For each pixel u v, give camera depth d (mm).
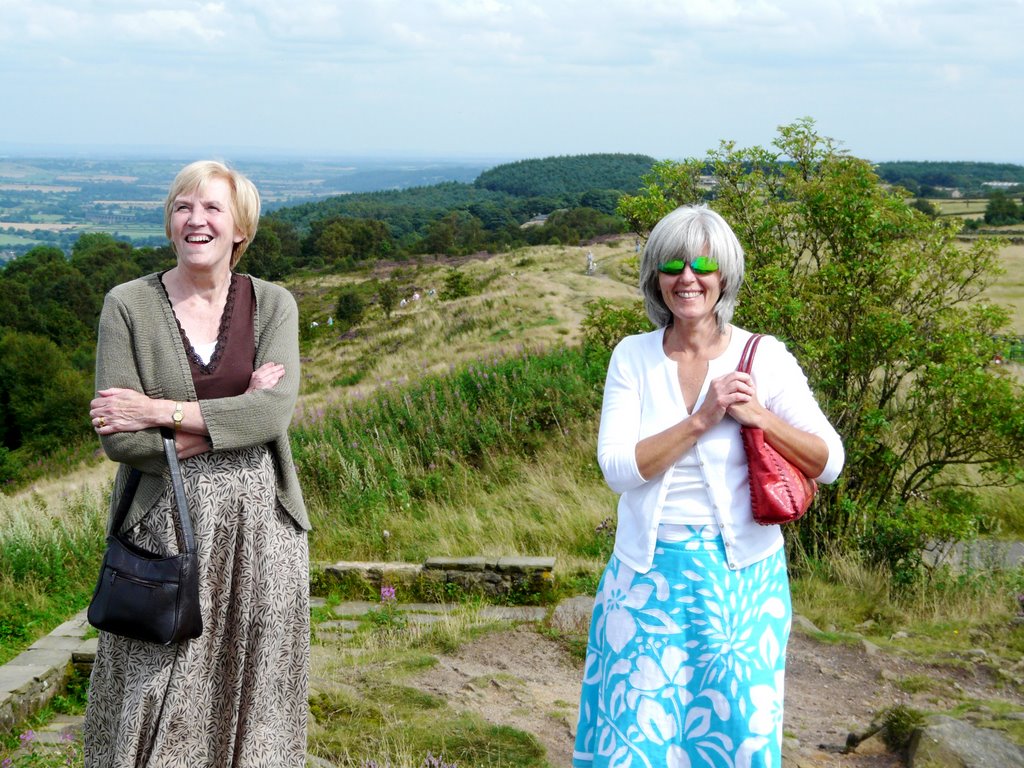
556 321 25875
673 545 2572
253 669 2791
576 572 7906
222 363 2844
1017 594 6863
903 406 8023
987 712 4254
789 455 2578
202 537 2750
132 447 2656
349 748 3963
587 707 2703
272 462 2893
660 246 2623
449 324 29266
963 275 8289
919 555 7512
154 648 2701
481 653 5602
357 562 8086
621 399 2723
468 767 3826
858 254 8047
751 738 2461
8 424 42156
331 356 30797
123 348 2766
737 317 8312
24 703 5590
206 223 2797
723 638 2506
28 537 9281
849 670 5418
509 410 12586
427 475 11109
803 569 7516
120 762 2664
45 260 108062
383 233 118625
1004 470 7711
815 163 8320
